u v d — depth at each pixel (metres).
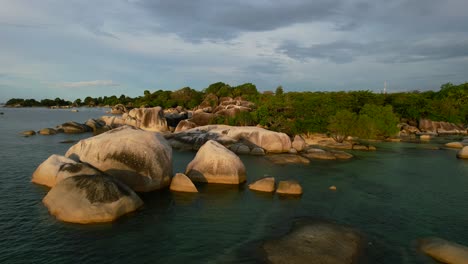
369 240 14.58
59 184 16.97
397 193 22.59
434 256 13.06
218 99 106.12
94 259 12.23
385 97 88.62
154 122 64.25
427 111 81.31
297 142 44.53
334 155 37.41
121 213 16.28
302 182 25.16
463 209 19.34
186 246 13.53
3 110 163.25
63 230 14.49
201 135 43.72
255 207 18.81
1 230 14.36
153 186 20.84
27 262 11.90
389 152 43.09
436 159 37.69
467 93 89.69
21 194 19.17
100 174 18.12
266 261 12.28
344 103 73.19
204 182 23.84
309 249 13.19
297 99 64.81
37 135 52.97
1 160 30.12
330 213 18.12
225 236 14.63
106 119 73.62
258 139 43.19
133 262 12.12
